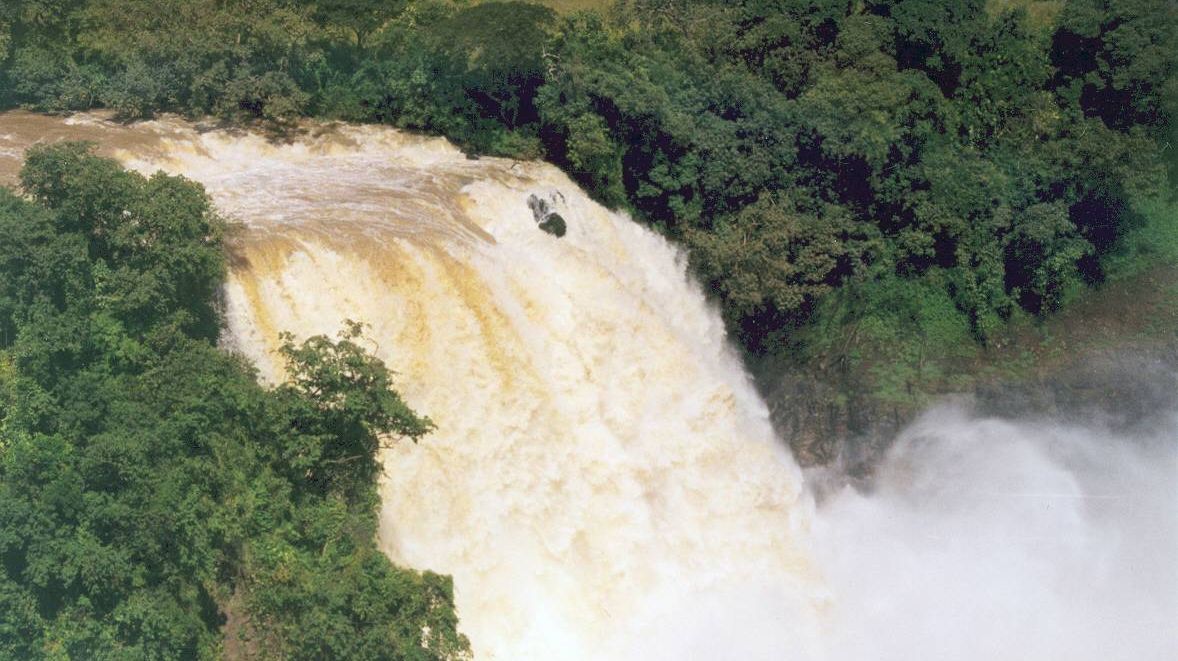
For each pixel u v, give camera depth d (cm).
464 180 7756
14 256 5694
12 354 5572
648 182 8556
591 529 6681
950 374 8594
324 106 8581
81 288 5784
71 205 5912
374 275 6481
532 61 8531
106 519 5312
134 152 7556
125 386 5684
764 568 7244
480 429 6538
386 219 6938
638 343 7225
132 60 8281
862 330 8594
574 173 8438
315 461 5838
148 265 5934
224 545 5650
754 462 7450
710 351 8381
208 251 6059
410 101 8500
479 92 8544
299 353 5878
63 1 8575
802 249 8569
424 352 6506
